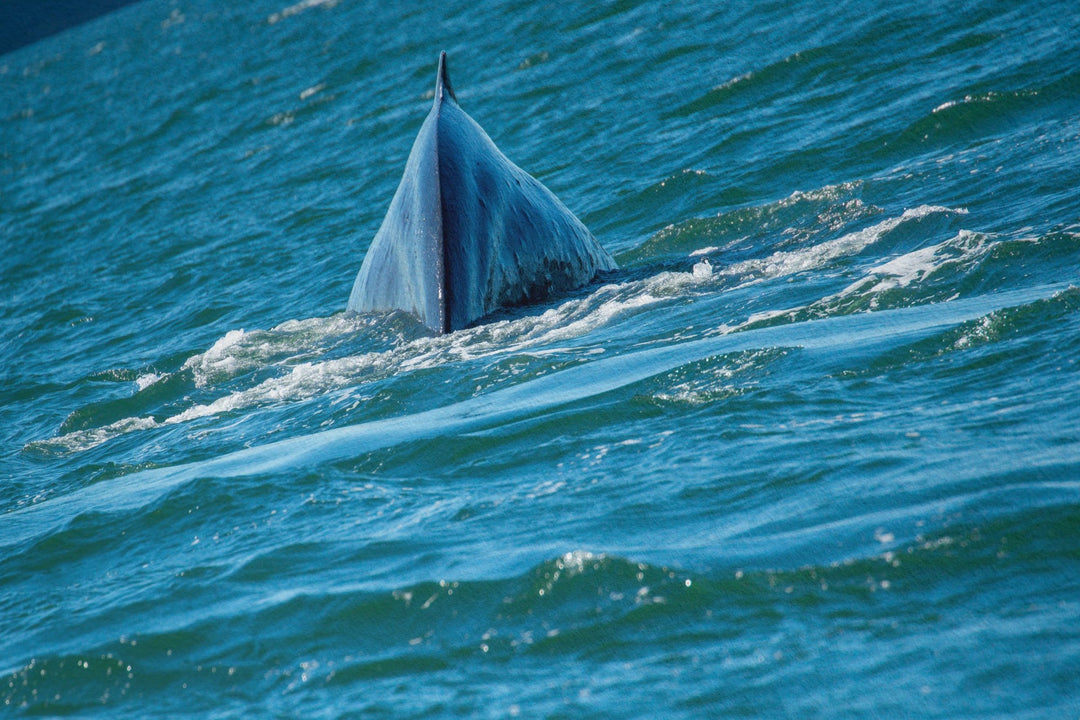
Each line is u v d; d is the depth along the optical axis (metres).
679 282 35.38
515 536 17.14
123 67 161.38
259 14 166.75
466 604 15.16
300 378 34.19
